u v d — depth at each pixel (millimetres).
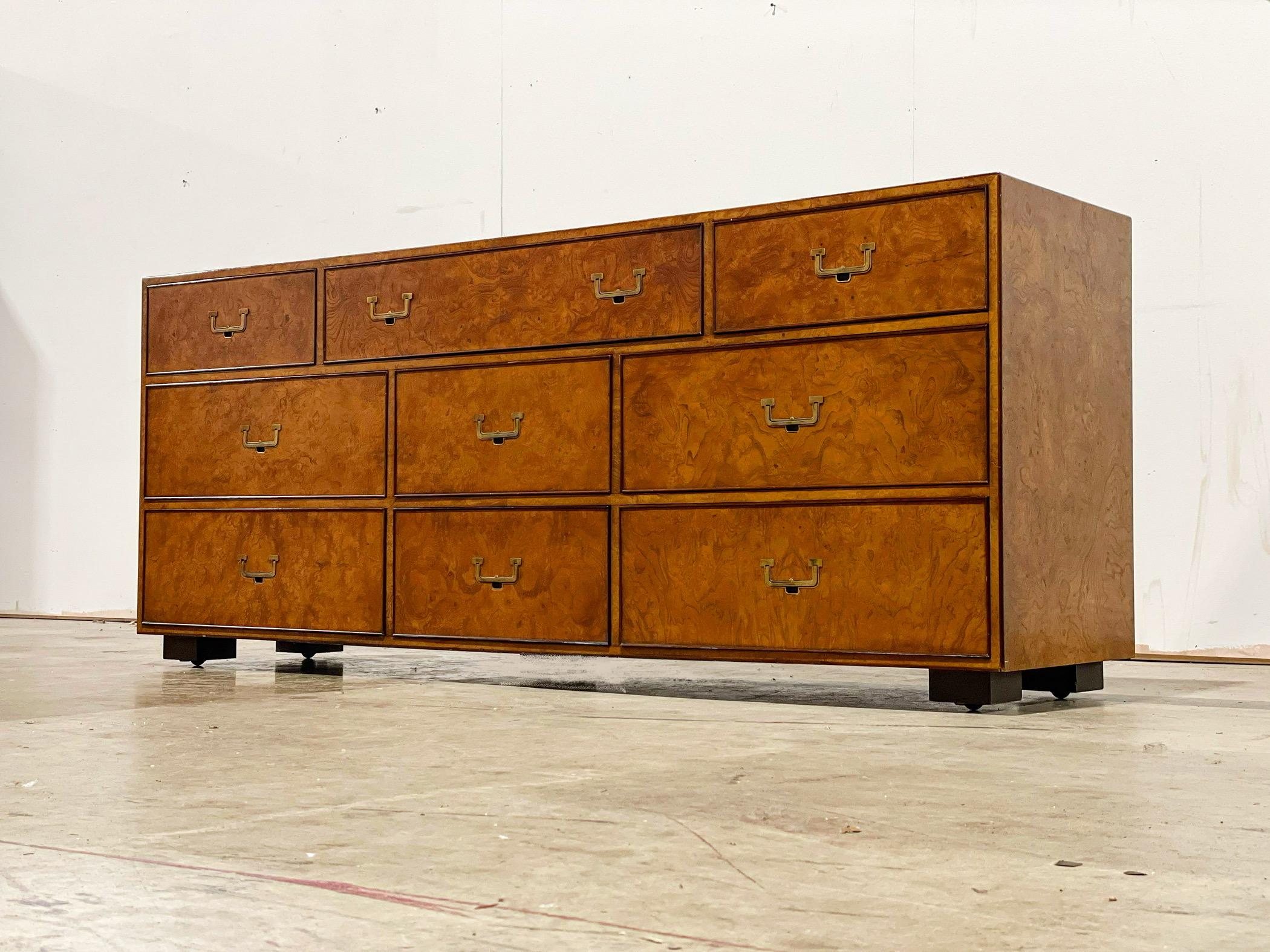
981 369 2654
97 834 1472
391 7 5453
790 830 1494
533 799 1680
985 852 1388
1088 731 2373
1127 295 3086
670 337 3002
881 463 2756
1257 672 3564
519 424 3172
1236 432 3848
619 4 4961
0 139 6367
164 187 5980
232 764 1959
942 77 4344
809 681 3395
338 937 1086
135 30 6055
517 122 5172
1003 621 2619
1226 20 3906
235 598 3574
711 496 2943
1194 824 1528
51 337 6184
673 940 1078
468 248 3256
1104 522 2963
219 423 3609
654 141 4891
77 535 6074
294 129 5684
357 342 3402
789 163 4621
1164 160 3977
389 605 3340
